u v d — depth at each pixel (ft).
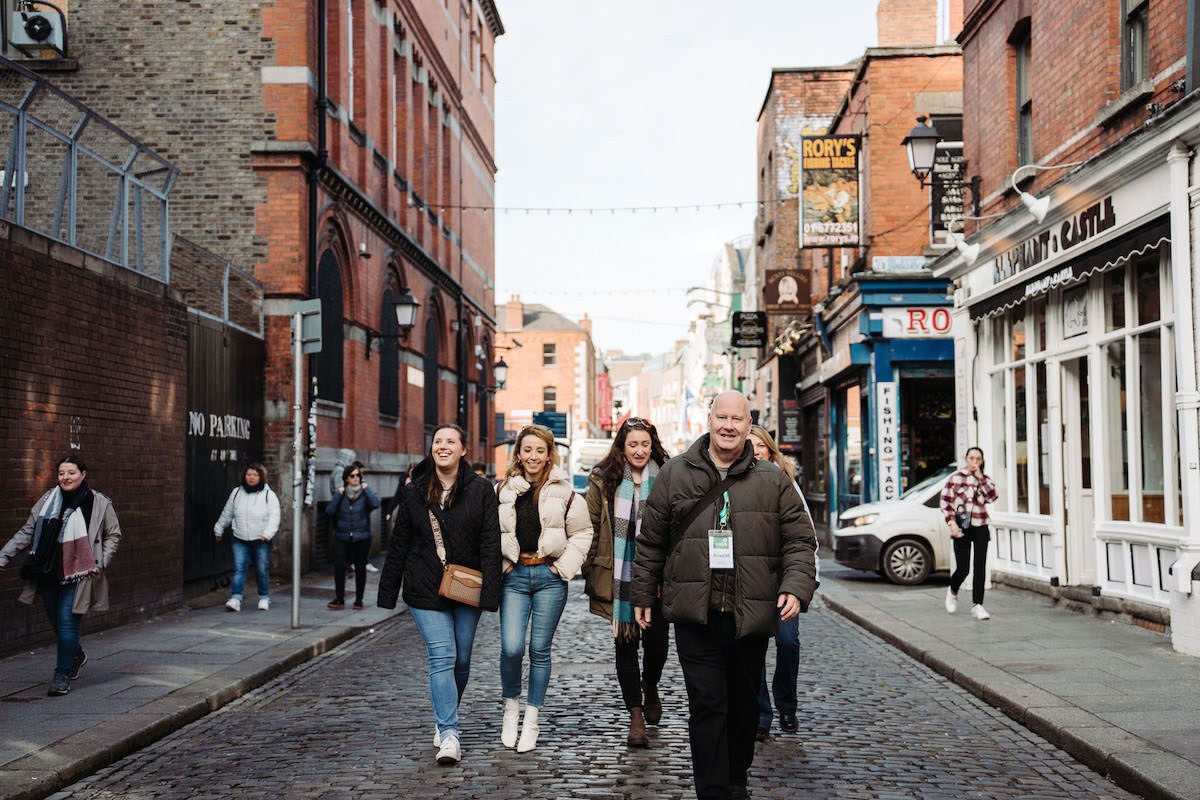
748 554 16.34
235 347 52.70
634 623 21.54
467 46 116.37
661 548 17.15
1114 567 37.42
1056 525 41.91
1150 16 34.04
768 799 18.03
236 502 43.78
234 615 42.14
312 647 34.65
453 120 106.42
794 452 103.71
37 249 33.37
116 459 38.37
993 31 48.78
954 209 59.98
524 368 252.83
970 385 51.34
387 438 79.71
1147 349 35.19
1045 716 22.66
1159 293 34.12
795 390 105.81
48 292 33.99
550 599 21.88
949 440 72.28
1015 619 38.09
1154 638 32.94
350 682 30.04
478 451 124.67
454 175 107.04
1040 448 44.24
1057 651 30.91
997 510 49.11
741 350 150.10
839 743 21.99
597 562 22.63
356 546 45.68
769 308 87.04
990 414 49.65
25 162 33.65
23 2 58.39
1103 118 36.32
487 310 130.11
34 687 27.30
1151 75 33.94
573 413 250.98
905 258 69.21
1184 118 29.55
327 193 62.64
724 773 16.11
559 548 21.57
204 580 48.67
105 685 27.71
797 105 107.65
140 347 40.40
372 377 73.05
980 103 50.65
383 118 78.89
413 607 21.16
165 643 34.76
